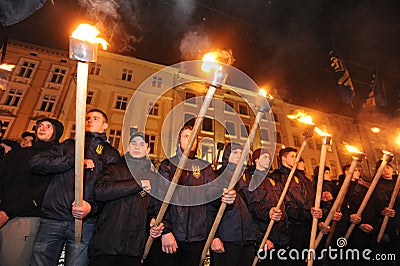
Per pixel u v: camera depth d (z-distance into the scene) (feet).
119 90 44.47
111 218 6.79
